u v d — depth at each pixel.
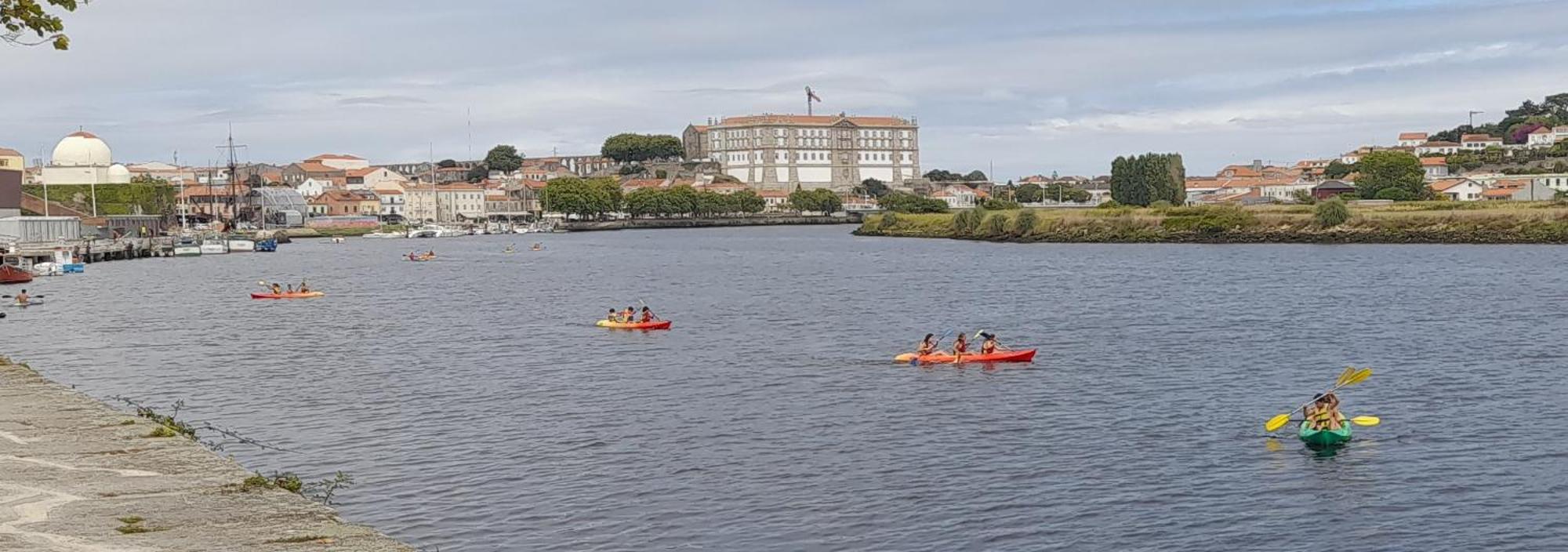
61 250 189.12
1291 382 69.75
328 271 192.25
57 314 118.38
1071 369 75.06
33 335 100.38
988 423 58.59
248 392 70.44
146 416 36.31
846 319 108.25
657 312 116.69
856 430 57.31
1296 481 47.47
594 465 50.94
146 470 27.98
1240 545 40.34
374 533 23.89
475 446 54.66
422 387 71.00
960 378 71.81
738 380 72.31
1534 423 56.88
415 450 54.03
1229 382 69.81
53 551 22.31
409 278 174.00
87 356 87.00
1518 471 48.44
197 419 62.47
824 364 78.38
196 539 23.16
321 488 46.44
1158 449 52.81
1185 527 42.16
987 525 42.47
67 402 36.00
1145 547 40.22
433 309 122.25
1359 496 45.44
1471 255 180.75
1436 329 92.38
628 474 49.47
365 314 117.25
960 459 51.38
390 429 58.78
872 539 41.19
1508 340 85.19
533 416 61.50
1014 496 45.81
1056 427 57.41
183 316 115.56
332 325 106.25
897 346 88.00
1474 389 65.94
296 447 55.06
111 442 30.67
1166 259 188.38
